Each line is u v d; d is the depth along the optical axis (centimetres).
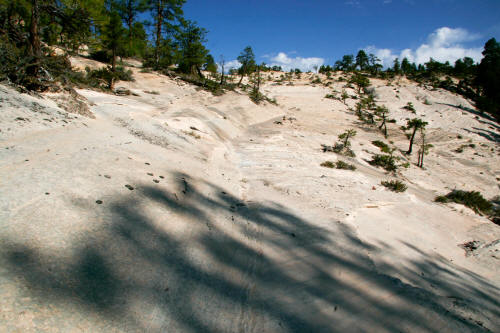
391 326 304
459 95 7288
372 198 1003
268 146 1711
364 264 466
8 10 1192
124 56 4247
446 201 1528
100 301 240
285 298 329
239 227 512
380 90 6925
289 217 621
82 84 1895
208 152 1171
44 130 648
